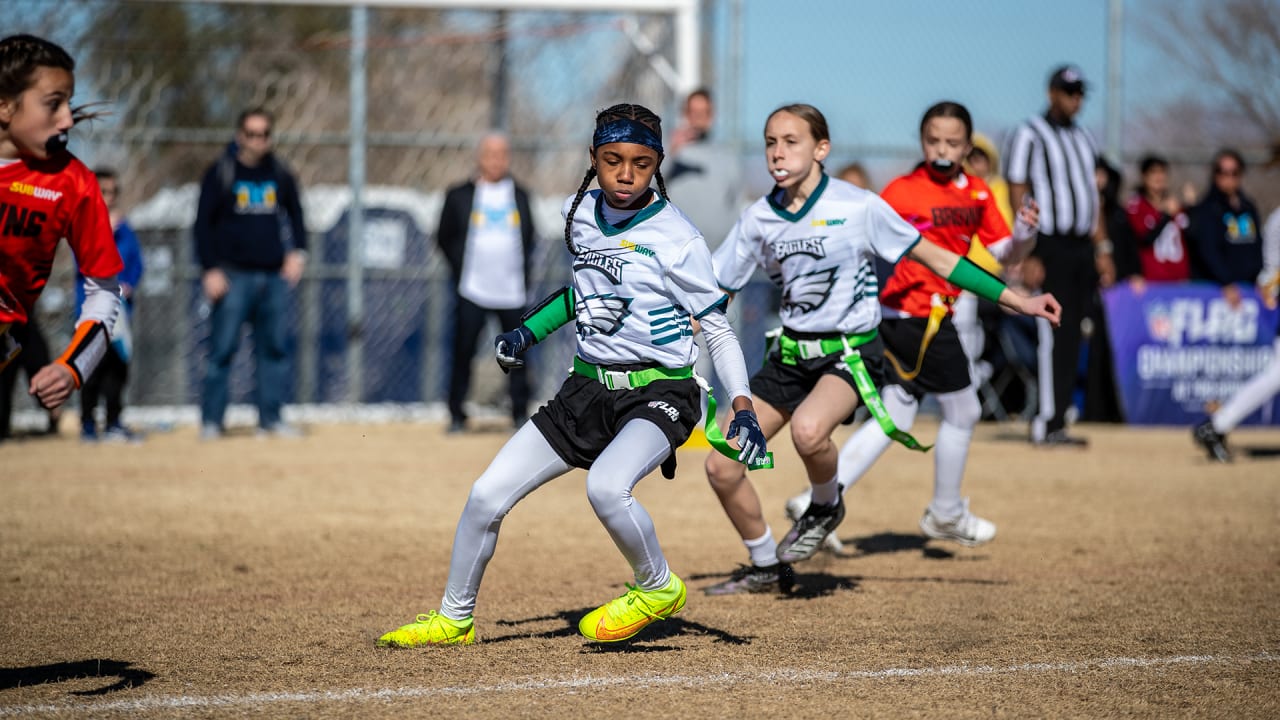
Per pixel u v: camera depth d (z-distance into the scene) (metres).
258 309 37.03
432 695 12.33
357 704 12.02
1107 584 18.05
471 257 37.59
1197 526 23.05
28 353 35.56
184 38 42.91
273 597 16.94
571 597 16.98
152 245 41.62
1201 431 32.38
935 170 19.84
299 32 44.78
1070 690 12.61
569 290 14.16
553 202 44.06
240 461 31.86
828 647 14.38
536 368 44.22
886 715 11.78
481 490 13.83
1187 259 42.16
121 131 41.66
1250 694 12.48
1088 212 33.78
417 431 39.69
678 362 13.62
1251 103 53.91
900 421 20.16
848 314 16.77
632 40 44.84
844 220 16.50
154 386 41.84
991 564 19.62
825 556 19.73
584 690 12.55
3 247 12.13
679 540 21.58
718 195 39.16
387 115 45.06
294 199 36.75
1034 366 40.81
